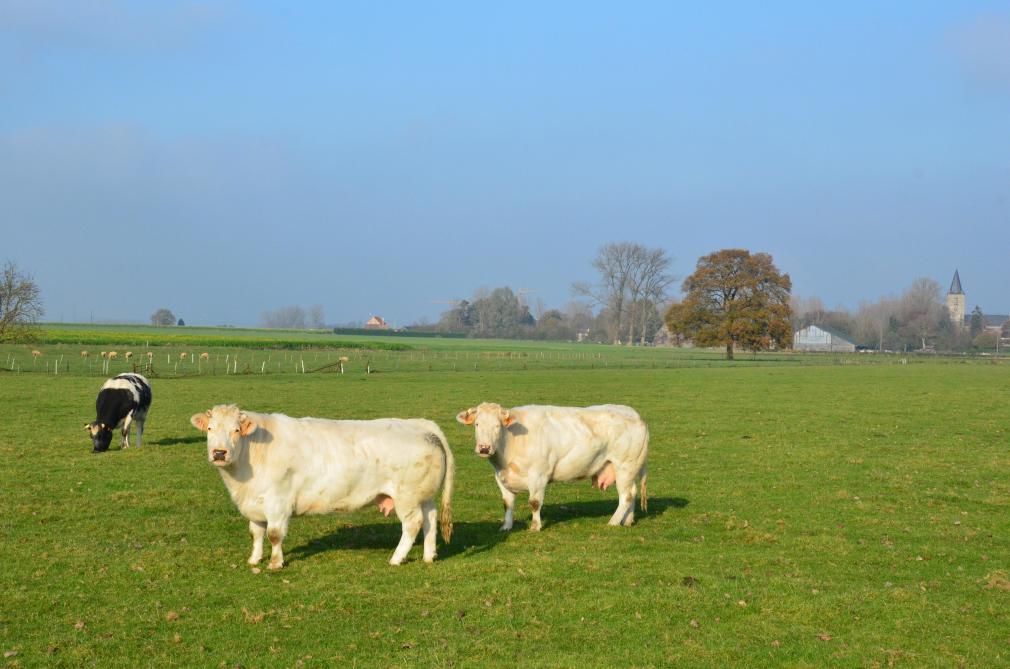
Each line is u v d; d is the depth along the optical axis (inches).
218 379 1905.8
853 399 1571.1
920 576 450.0
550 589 411.8
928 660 338.0
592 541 514.9
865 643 353.4
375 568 446.9
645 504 594.9
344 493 446.6
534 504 540.1
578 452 549.3
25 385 1562.5
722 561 470.6
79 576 431.2
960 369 2930.6
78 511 585.0
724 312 3826.3
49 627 360.8
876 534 548.4
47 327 5728.3
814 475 769.6
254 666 324.8
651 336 7303.2
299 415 1192.2
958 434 1058.7
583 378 2197.3
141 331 5728.3
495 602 393.4
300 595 402.0
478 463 831.1
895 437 1026.7
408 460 450.0
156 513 585.9
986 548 513.0
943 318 7057.1
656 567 450.3
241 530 538.6
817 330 6766.7
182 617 373.7
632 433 565.6
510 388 1781.5
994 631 368.2
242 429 430.3
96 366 2192.4
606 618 375.2
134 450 858.1
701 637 355.9
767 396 1632.6
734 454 892.0
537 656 334.6
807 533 551.5
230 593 405.1
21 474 715.4
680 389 1813.5
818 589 418.6
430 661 328.8
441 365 2815.0
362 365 2647.6
